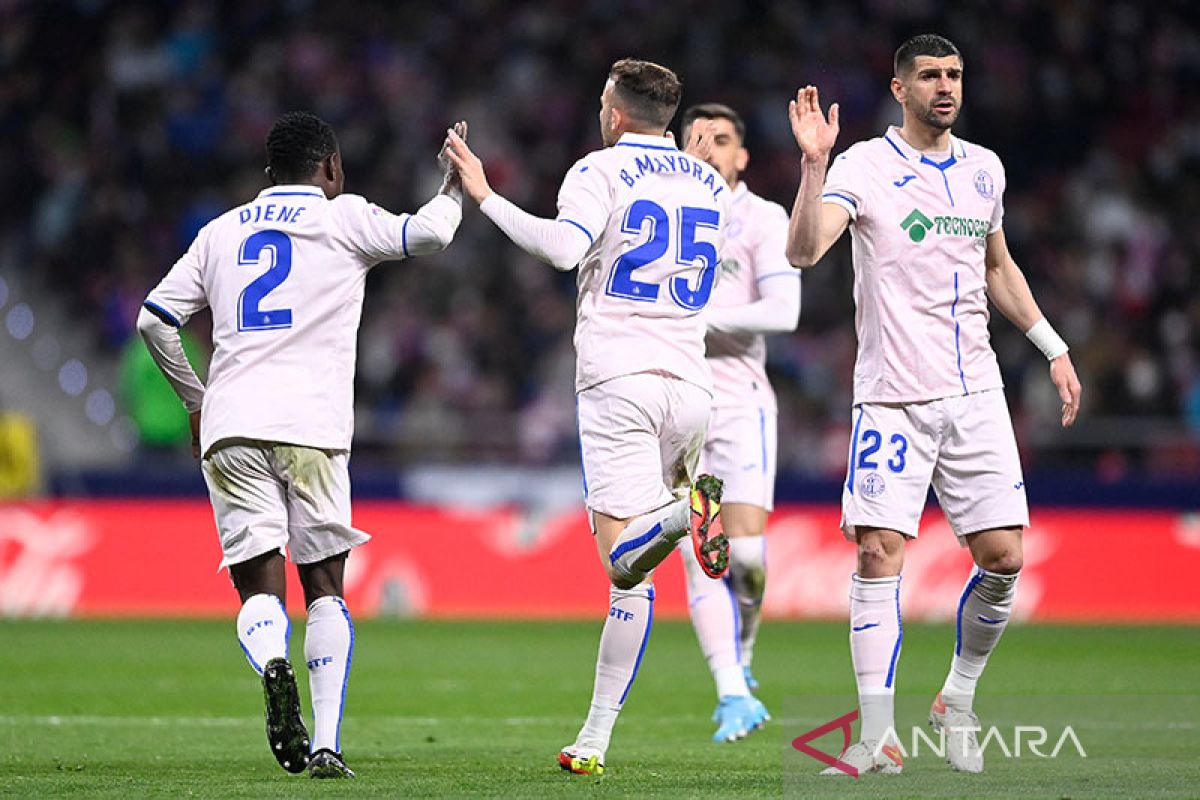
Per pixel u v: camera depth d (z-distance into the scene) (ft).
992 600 77.00
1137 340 251.39
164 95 274.57
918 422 75.72
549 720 102.73
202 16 282.36
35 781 70.79
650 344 74.59
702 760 81.71
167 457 205.57
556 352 245.04
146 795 65.41
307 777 71.41
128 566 191.42
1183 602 191.01
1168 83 285.84
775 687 124.77
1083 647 158.30
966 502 76.28
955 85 75.77
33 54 275.80
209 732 93.86
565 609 192.65
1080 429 207.10
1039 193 272.72
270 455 71.51
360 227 72.69
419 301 248.73
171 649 148.87
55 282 259.39
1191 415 231.30
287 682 66.85
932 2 288.30
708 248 76.23
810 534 190.60
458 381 240.32
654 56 285.02
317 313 72.28
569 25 287.48
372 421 208.95
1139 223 266.98
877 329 76.18
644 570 72.90
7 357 250.37
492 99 279.90
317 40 282.15
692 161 76.89
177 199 264.52
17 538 190.19
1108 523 192.65
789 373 238.27
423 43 284.61
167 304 73.51
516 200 269.44
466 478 196.13
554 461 208.03
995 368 77.10
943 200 75.97
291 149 74.13
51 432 244.22
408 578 193.47
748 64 283.18
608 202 74.08
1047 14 287.89
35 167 267.59
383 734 94.58
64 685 120.37
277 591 72.08
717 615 94.79
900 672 135.95
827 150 73.15
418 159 272.10
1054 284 254.88
